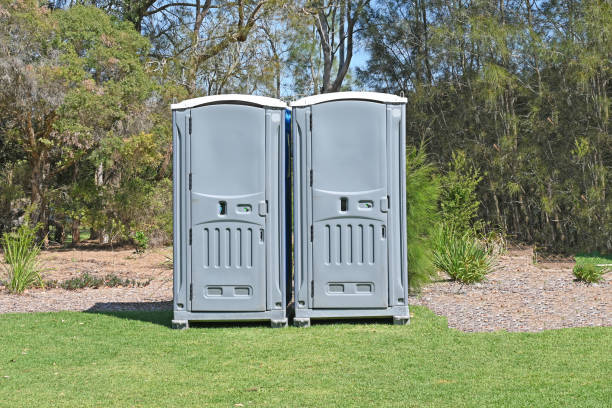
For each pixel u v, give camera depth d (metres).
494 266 12.12
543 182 16.50
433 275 9.59
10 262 10.42
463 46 19.34
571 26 16.53
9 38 18.91
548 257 14.81
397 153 7.10
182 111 7.07
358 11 26.88
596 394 4.35
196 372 5.17
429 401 4.29
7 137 20.88
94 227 21.25
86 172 22.97
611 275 11.31
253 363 5.43
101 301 9.16
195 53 26.50
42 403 4.40
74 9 21.20
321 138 7.07
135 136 20.27
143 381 4.93
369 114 7.07
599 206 15.36
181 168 7.09
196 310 7.01
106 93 20.02
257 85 27.45
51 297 9.58
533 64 17.72
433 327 6.82
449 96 20.28
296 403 4.31
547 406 4.12
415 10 23.55
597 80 16.17
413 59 23.75
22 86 18.78
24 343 6.32
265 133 7.03
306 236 7.07
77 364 5.48
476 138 18.61
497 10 18.92
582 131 16.11
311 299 7.06
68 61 19.80
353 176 7.06
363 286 7.06
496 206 17.41
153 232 20.81
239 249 7.02
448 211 13.07
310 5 29.00
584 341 5.95
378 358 5.51
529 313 7.45
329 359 5.51
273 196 7.04
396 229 7.09
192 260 7.02
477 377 4.85
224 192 7.02
